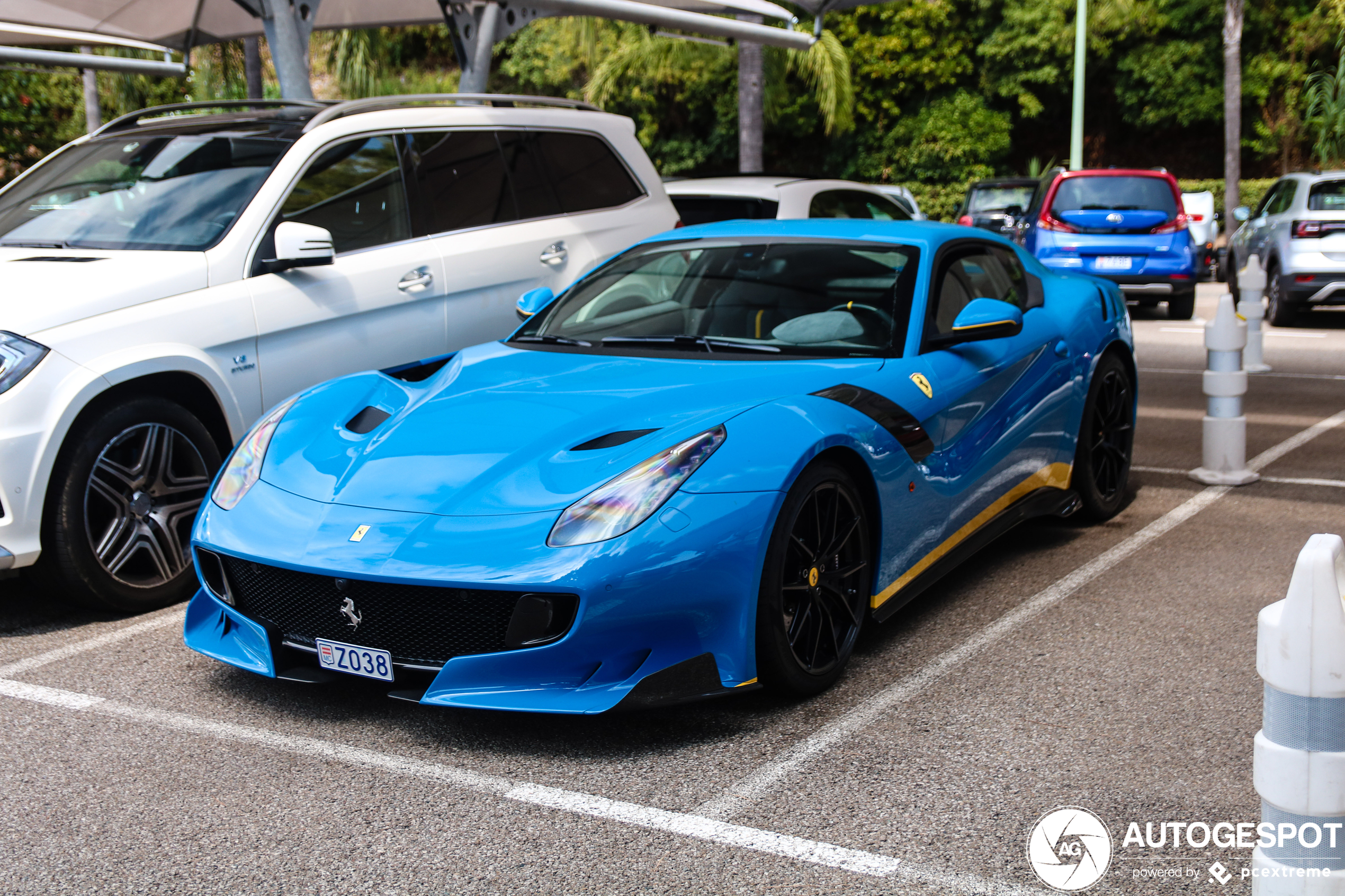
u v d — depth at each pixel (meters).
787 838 2.45
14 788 2.73
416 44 32.41
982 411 3.98
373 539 2.88
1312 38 28.20
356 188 4.96
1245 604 3.94
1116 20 27.70
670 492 2.84
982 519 4.08
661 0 8.05
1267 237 13.35
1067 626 3.75
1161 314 14.38
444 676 2.85
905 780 2.70
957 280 4.27
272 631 3.13
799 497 3.04
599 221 6.04
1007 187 20.17
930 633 3.72
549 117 6.04
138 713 3.18
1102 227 13.09
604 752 2.88
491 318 5.38
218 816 2.58
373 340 4.85
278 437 3.45
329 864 2.38
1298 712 1.77
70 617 4.05
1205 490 5.63
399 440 3.25
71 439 3.83
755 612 2.95
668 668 2.84
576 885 2.28
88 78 14.53
